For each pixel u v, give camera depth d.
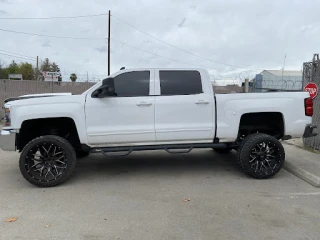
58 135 6.36
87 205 4.81
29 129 6.24
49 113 5.73
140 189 5.55
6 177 6.38
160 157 8.06
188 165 7.22
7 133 5.71
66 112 5.76
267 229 3.99
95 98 5.88
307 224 4.13
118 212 4.53
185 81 6.11
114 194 5.30
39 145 5.66
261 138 6.06
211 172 6.64
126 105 5.88
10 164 7.43
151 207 4.71
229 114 6.10
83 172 6.71
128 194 5.30
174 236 3.80
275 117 6.54
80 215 4.43
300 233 3.88
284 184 5.84
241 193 5.32
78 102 5.82
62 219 4.30
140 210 4.59
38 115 5.70
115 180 6.12
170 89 6.05
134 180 6.10
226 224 4.12
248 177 6.27
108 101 5.86
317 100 8.08
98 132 5.86
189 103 6.00
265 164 6.18
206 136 6.11
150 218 4.32
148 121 5.95
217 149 8.38
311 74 8.56
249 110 6.12
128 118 5.91
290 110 6.20
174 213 4.48
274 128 6.62
